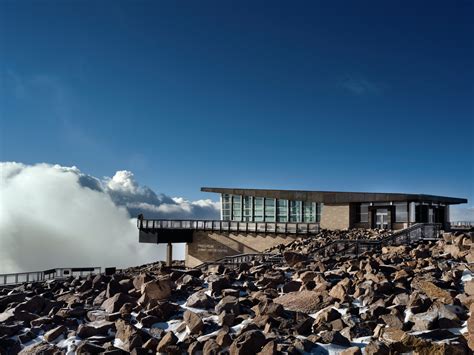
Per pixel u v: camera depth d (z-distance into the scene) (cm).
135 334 784
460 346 612
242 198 4106
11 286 1614
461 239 1590
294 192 3791
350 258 1550
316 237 3080
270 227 3650
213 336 760
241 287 1127
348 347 682
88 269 2005
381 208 3397
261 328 784
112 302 998
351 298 928
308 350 673
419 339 631
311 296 924
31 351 774
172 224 3944
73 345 778
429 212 3500
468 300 812
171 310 926
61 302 1095
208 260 3928
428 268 1156
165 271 1439
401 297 859
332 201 3572
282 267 1462
